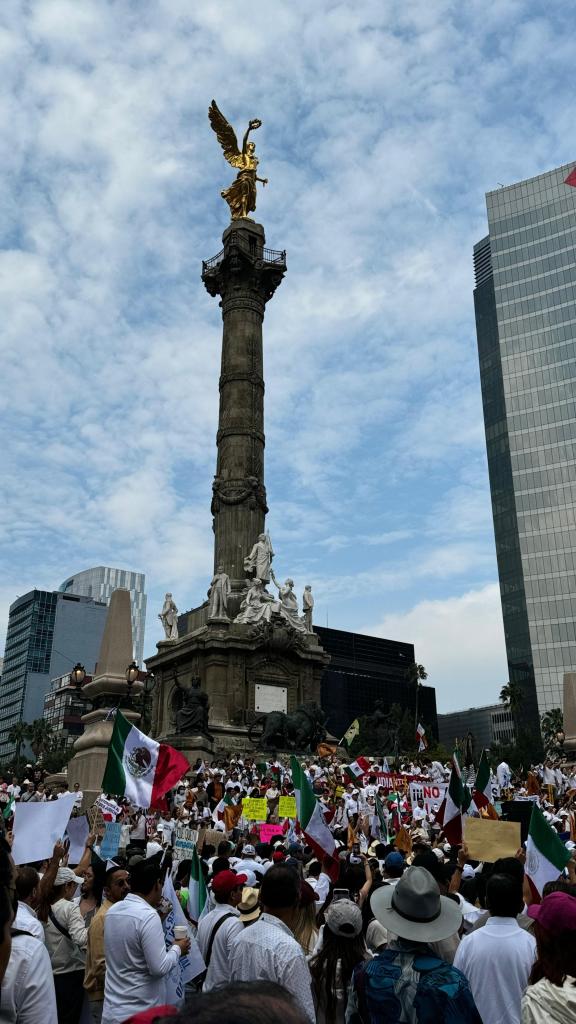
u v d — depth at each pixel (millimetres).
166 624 65625
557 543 145500
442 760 94562
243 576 64125
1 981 4434
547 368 151875
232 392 69438
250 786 38656
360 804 27453
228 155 77562
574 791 33906
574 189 154125
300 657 61281
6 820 19328
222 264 72750
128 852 10609
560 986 5043
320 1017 7668
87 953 8609
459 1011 5500
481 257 185875
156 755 12391
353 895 9766
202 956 8789
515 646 151000
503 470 162125
